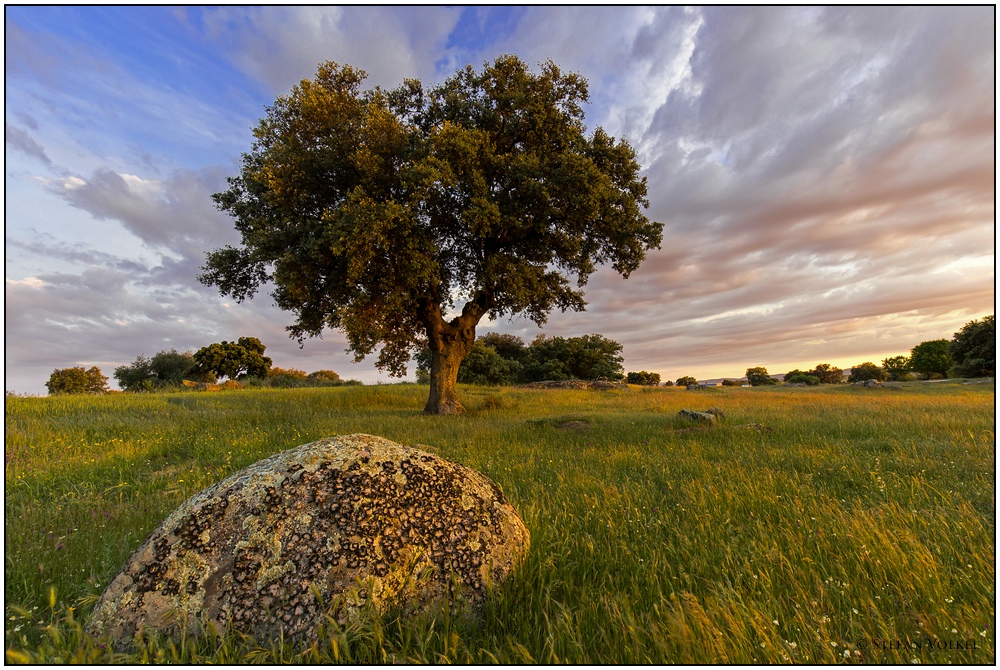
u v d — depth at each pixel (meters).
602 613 2.77
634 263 20.17
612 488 5.54
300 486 3.05
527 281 18.41
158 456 8.55
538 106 17.75
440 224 17.73
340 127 16.27
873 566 3.18
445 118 18.61
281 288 18.16
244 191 18.38
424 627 2.59
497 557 3.17
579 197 15.91
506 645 2.50
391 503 3.07
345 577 2.73
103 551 3.81
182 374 49.50
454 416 16.52
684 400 22.83
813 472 6.52
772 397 23.94
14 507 5.46
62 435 10.04
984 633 2.36
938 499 4.95
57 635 2.42
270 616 2.59
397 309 16.41
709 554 3.54
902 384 33.94
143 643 2.46
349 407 20.27
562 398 25.27
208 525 2.88
